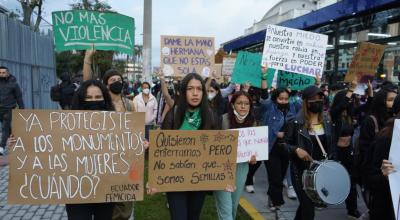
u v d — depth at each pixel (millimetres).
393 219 3396
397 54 9062
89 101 3420
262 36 16734
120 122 3385
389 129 3277
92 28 5809
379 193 3396
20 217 5246
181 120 3674
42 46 18859
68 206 3359
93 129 3340
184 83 3656
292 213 5637
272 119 5680
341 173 4004
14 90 9102
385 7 9453
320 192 3891
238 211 5699
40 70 18344
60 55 32938
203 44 7008
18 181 3211
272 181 5383
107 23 5844
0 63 12547
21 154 3217
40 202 3246
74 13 5734
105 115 3361
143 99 8484
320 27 13125
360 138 4746
